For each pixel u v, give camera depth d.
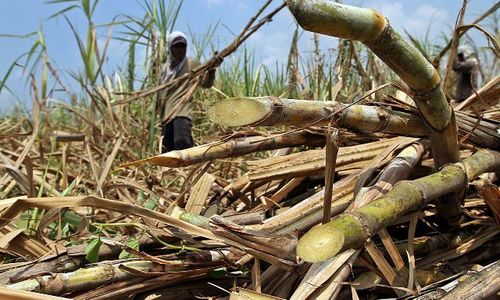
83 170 3.05
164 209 2.03
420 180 1.33
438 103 1.37
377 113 1.44
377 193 1.47
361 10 1.12
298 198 1.89
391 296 1.42
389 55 1.22
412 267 1.37
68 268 1.43
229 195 1.99
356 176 1.66
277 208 1.86
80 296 1.36
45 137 3.37
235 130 1.71
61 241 1.81
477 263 1.63
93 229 1.99
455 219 1.62
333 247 1.02
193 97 4.72
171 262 1.42
